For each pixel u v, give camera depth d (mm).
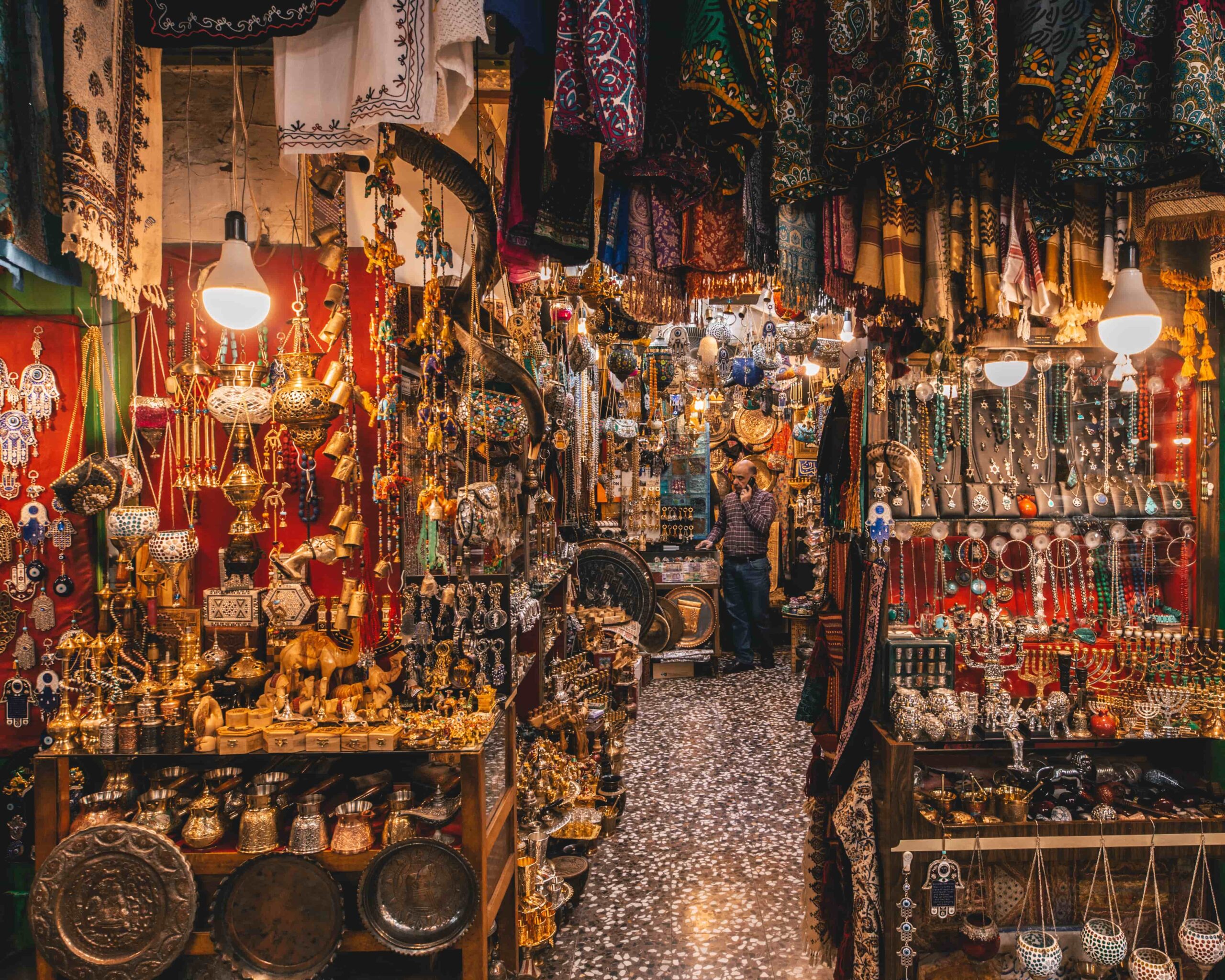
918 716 2078
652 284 1835
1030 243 1611
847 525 2754
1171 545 2410
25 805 2213
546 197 1622
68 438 2240
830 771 2508
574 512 4516
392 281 1961
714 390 6047
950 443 2479
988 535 2453
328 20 1433
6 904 2188
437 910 1818
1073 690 2256
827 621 2789
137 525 1792
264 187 2184
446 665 2020
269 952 1775
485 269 2154
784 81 1584
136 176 1575
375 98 1309
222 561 2129
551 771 2820
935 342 1987
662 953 2586
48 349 2232
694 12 1329
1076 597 2461
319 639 1995
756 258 1728
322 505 2217
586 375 4789
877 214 1609
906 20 1350
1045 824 2062
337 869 1812
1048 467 2475
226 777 2047
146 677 1883
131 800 1883
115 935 1725
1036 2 1365
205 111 2166
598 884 3066
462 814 1819
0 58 1309
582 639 4320
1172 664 2229
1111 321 1631
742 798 3918
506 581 2154
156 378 2242
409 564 2346
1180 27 1338
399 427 2049
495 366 2445
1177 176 1413
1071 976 2230
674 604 6434
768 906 2889
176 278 2180
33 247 1440
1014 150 1477
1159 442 2459
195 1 1311
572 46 1341
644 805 3840
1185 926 2057
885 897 2121
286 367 1830
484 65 1794
